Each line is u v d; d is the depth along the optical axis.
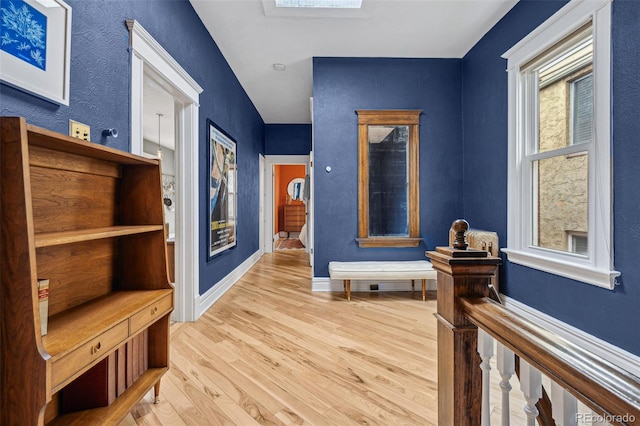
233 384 1.59
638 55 1.57
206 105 2.84
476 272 0.82
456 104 3.45
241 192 4.26
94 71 1.37
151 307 1.30
